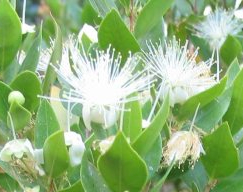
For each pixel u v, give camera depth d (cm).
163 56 14
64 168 12
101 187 12
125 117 12
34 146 13
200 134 14
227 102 14
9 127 13
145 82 14
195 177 15
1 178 14
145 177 12
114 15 14
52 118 13
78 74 13
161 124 12
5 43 14
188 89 14
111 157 11
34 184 13
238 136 15
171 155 13
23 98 13
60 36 14
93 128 13
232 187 14
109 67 13
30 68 14
